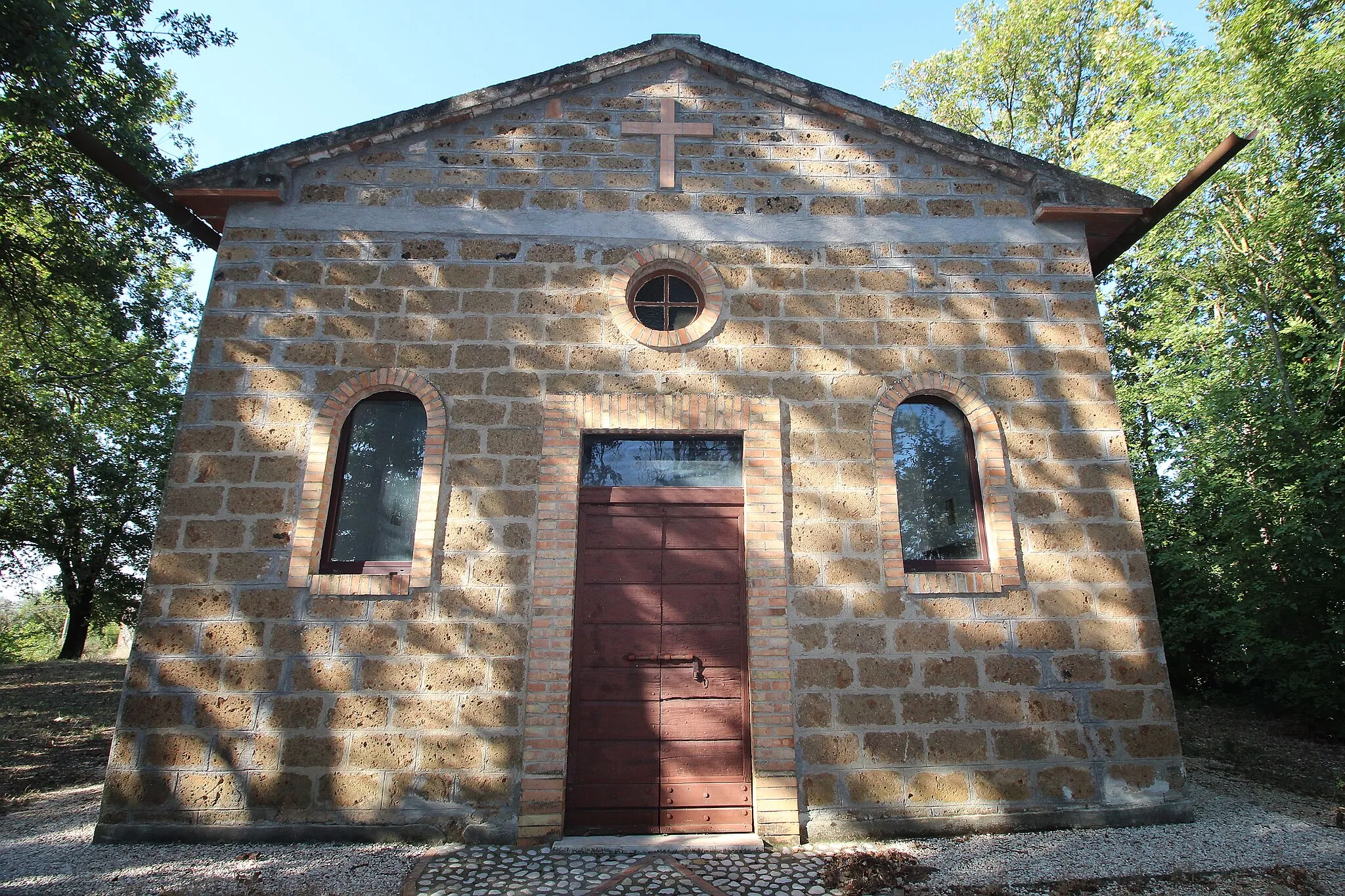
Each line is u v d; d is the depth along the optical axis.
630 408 5.51
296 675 4.92
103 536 18.41
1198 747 7.86
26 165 10.55
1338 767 6.98
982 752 5.03
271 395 5.44
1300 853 4.52
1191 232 11.00
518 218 5.91
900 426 5.81
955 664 5.16
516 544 5.22
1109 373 5.79
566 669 4.98
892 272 5.95
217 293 5.61
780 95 6.26
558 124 6.14
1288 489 8.58
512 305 5.71
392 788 4.78
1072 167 15.16
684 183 6.08
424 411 5.62
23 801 5.92
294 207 5.84
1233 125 10.34
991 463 5.55
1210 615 9.56
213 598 5.02
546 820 4.72
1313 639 8.41
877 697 5.08
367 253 5.77
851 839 4.84
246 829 4.67
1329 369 9.22
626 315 5.70
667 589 5.28
